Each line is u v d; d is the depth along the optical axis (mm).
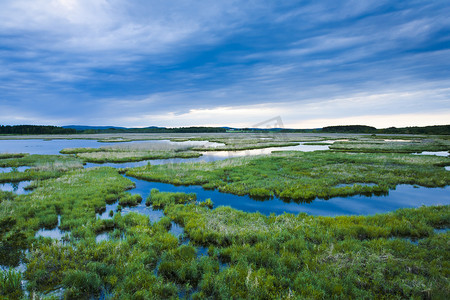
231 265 7375
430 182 18812
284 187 17469
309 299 5539
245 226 10336
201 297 6004
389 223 10227
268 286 6191
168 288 6246
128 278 6504
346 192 16266
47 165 25922
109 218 11430
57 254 7680
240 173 22562
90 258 7582
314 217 11609
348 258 7277
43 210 12148
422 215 11117
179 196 15297
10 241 7852
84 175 21047
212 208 13805
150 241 8828
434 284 6000
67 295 6043
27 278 6648
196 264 7305
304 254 7746
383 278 6352
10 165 27734
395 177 20203
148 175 21750
